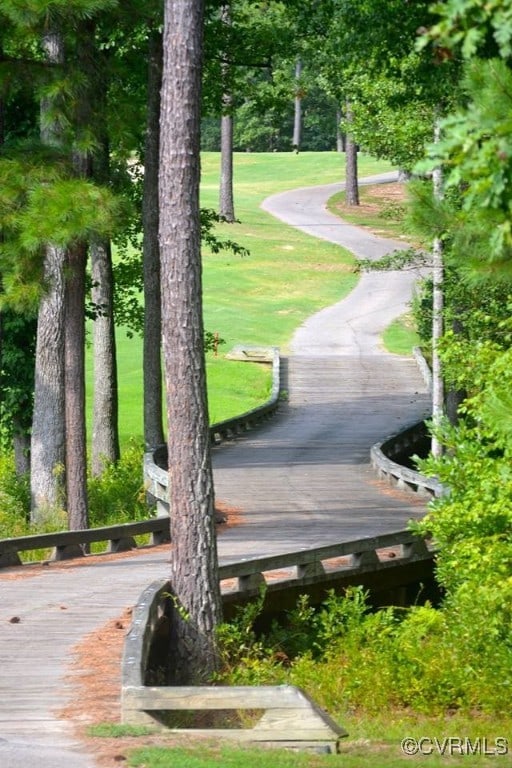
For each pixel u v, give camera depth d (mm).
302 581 23703
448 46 8969
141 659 14617
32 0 26250
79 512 31109
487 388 17844
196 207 17781
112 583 23797
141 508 37562
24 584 23812
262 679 17922
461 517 18875
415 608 20297
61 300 34312
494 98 9312
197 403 18078
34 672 16469
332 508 34281
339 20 28938
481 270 11656
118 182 38719
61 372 34562
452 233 12203
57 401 34625
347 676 17891
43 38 30203
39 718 14141
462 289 33188
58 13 27391
